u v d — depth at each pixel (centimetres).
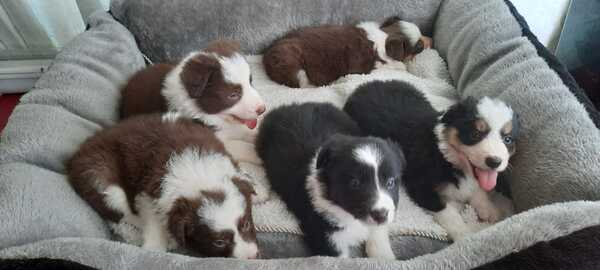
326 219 56
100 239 49
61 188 57
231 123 73
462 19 91
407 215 64
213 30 95
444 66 94
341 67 96
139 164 58
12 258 46
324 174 55
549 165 59
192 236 53
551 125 61
